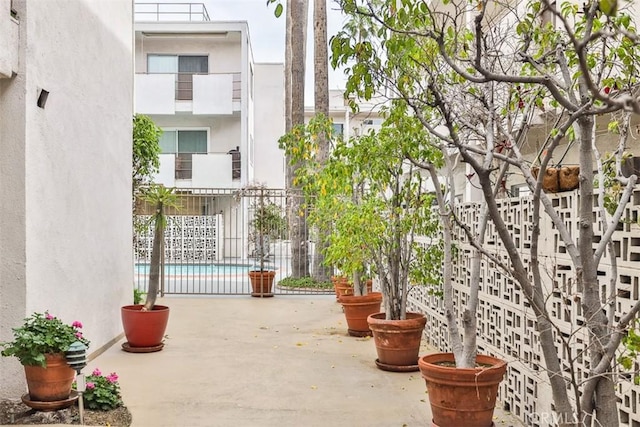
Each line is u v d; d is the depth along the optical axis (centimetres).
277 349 720
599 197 304
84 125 624
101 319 689
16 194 484
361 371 612
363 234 609
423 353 687
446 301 449
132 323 693
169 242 1859
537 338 420
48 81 529
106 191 705
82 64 616
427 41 382
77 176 604
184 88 1998
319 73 1332
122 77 770
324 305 1108
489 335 528
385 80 379
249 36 2133
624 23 290
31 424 428
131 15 819
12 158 484
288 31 1827
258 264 1966
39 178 511
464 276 595
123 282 782
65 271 571
